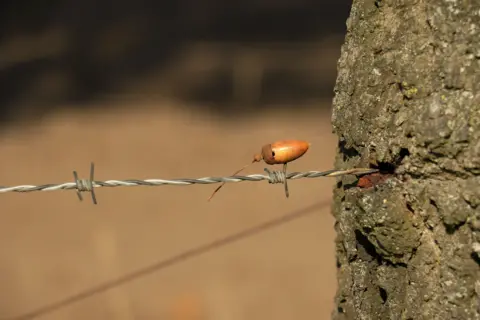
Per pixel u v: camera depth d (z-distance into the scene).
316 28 30.92
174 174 22.23
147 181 4.98
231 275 17.00
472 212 3.97
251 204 19.73
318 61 28.83
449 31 4.04
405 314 4.41
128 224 19.42
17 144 24.53
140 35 31.34
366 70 4.52
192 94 27.45
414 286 4.34
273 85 27.58
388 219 4.30
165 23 31.92
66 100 27.50
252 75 27.95
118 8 33.06
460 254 4.06
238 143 23.78
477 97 3.93
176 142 24.06
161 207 20.16
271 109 26.05
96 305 16.17
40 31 32.19
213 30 31.38
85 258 18.03
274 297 16.27
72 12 33.00
